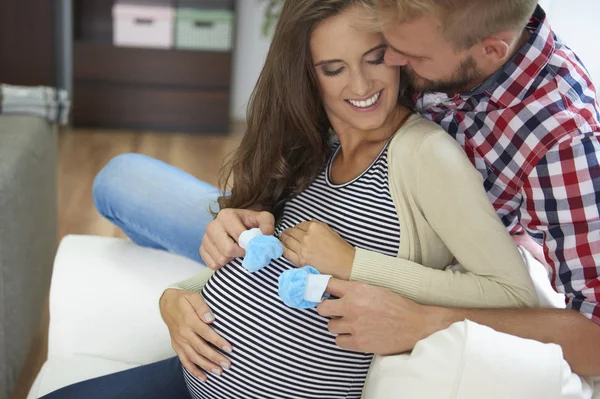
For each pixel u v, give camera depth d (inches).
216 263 51.0
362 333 44.8
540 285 52.6
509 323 43.8
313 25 46.8
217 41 174.9
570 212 45.0
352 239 48.9
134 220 69.5
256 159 55.2
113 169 71.1
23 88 92.1
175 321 51.5
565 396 40.6
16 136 82.3
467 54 43.2
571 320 43.8
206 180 147.3
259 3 180.2
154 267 67.9
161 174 70.8
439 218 45.6
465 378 40.3
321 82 48.8
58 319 64.6
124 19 170.4
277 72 51.1
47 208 91.0
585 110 45.7
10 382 74.9
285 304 47.8
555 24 82.0
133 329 63.9
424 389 41.7
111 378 56.0
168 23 171.9
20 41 168.6
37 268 85.0
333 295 48.0
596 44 81.0
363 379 50.5
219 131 181.3
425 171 45.6
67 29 173.3
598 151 44.3
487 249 44.9
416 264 46.3
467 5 40.3
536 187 46.3
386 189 47.9
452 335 41.5
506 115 47.1
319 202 51.5
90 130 175.3
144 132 177.9
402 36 42.6
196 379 51.9
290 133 54.1
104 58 171.8
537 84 46.0
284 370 48.4
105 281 65.8
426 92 47.8
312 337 47.9
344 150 51.3
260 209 58.0
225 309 49.3
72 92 175.2
